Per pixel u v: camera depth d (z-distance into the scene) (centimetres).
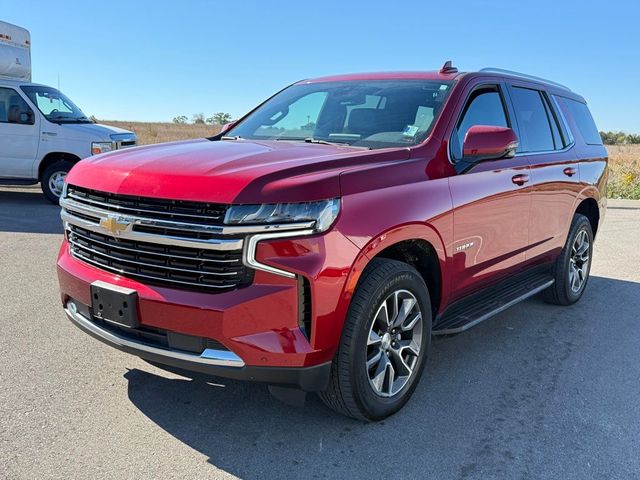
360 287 308
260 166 301
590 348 465
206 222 280
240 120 486
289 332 284
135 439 309
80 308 336
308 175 296
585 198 577
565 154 539
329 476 284
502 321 529
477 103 428
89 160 354
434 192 353
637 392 387
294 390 298
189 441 310
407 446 313
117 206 304
